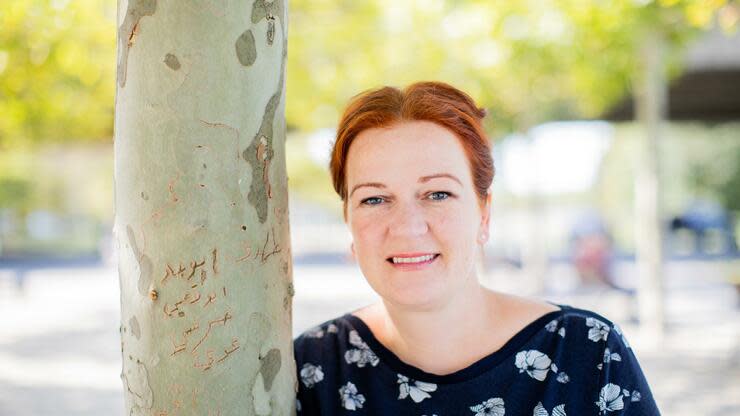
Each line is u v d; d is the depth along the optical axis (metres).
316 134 9.49
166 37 1.47
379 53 8.03
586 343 1.83
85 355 8.92
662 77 8.69
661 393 6.59
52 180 27.67
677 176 29.80
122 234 1.58
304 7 7.70
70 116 7.99
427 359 1.86
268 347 1.64
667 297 12.68
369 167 1.73
